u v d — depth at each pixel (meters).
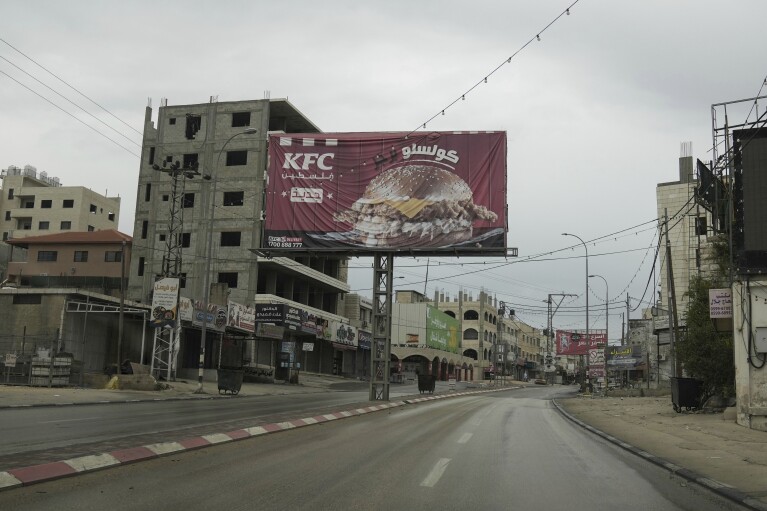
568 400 41.12
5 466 8.11
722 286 23.58
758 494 8.28
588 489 8.59
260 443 12.14
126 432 12.88
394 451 11.49
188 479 8.14
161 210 63.94
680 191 53.34
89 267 65.94
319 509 6.79
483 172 30.30
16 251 71.38
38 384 29.30
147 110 66.81
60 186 94.44
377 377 31.91
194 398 28.86
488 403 33.03
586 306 54.78
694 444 14.28
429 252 30.42
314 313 66.38
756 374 18.00
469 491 8.05
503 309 96.44
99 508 6.50
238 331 47.56
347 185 31.19
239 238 61.69
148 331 42.66
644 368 75.25
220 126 63.81
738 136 18.62
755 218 18.19
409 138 31.06
